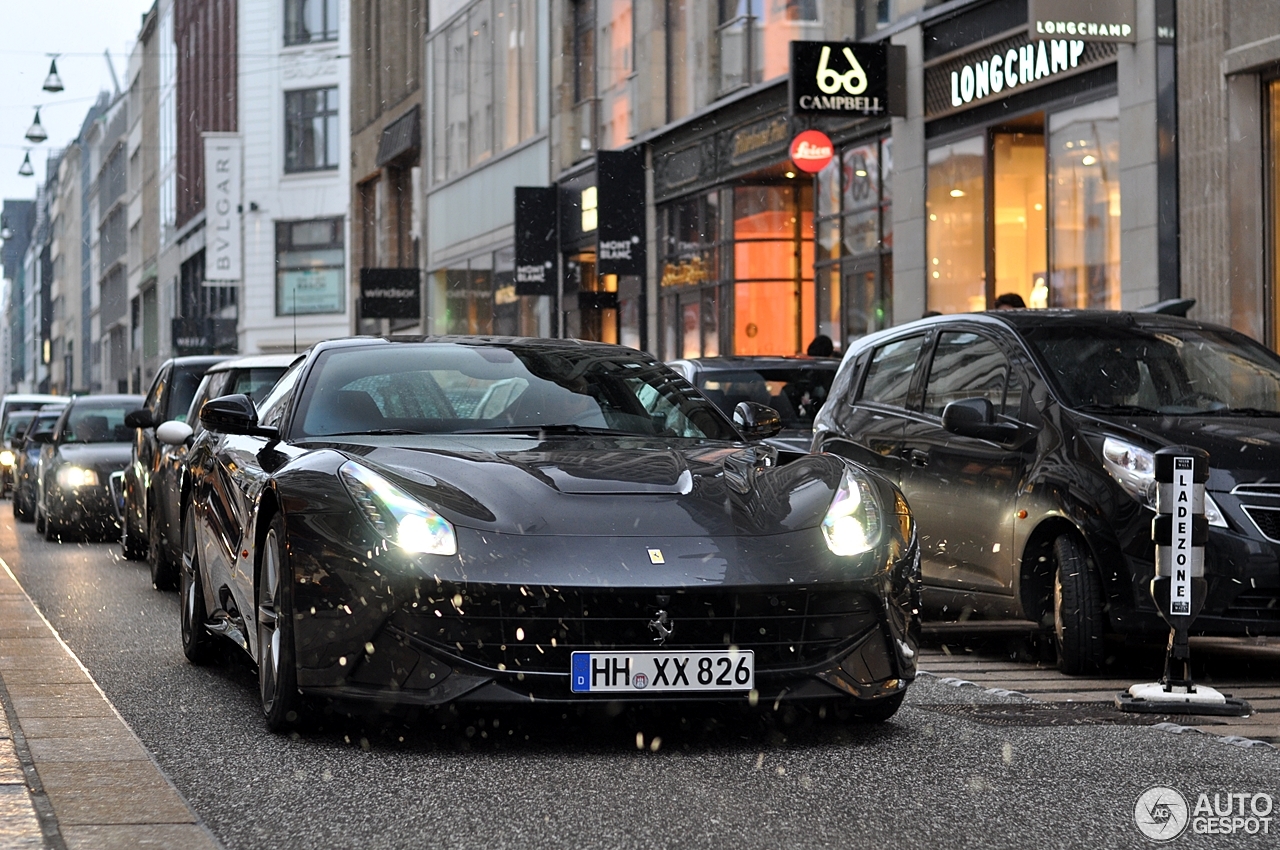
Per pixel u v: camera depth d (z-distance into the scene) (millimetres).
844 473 5734
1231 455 7141
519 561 5012
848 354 9742
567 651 5031
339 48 59469
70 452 17344
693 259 27234
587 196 31312
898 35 19734
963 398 8391
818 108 19188
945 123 18953
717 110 25625
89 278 110312
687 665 5051
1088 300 16484
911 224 19609
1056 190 16938
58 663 7215
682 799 4535
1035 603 7707
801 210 25219
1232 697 6496
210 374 11398
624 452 5844
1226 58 14461
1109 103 16047
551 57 34312
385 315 41688
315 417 6270
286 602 5348
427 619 5035
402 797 4562
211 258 59750
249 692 6582
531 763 5035
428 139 44406
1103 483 7215
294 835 4129
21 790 4465
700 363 11961
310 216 60000
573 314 32906
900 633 5410
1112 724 5855
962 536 8109
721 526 5230
